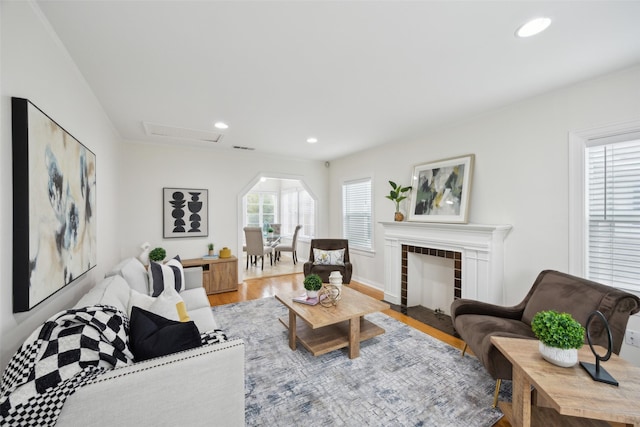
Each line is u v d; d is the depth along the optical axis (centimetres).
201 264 423
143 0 134
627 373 131
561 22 153
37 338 105
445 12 145
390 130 358
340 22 153
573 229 234
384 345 262
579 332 136
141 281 250
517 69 206
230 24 154
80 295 196
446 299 349
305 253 716
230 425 121
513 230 274
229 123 329
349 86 234
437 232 330
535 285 231
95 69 201
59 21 148
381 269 454
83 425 94
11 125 112
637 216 205
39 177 125
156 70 204
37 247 123
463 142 323
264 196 871
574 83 230
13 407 88
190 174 447
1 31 106
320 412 173
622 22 153
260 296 421
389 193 433
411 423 164
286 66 201
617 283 215
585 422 157
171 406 109
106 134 296
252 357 239
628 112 205
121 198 393
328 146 449
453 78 221
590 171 228
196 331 134
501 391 194
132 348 127
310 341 242
